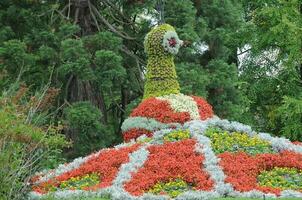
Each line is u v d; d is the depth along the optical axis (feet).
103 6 69.31
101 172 38.88
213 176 36.06
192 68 65.98
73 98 62.59
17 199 30.35
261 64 85.35
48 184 36.60
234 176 36.52
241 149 40.27
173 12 65.62
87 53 57.82
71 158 58.39
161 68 47.67
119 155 40.19
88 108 57.31
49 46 60.08
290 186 36.47
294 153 40.47
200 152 39.17
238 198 33.06
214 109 68.44
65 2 66.59
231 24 73.20
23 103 40.68
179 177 36.50
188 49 65.82
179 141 40.98
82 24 64.34
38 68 59.06
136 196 33.73
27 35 60.80
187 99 46.70
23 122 30.83
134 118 45.68
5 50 56.39
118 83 64.80
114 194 33.65
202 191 34.37
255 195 33.86
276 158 39.01
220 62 68.54
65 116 57.93
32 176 32.91
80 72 56.59
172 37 47.37
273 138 42.57
